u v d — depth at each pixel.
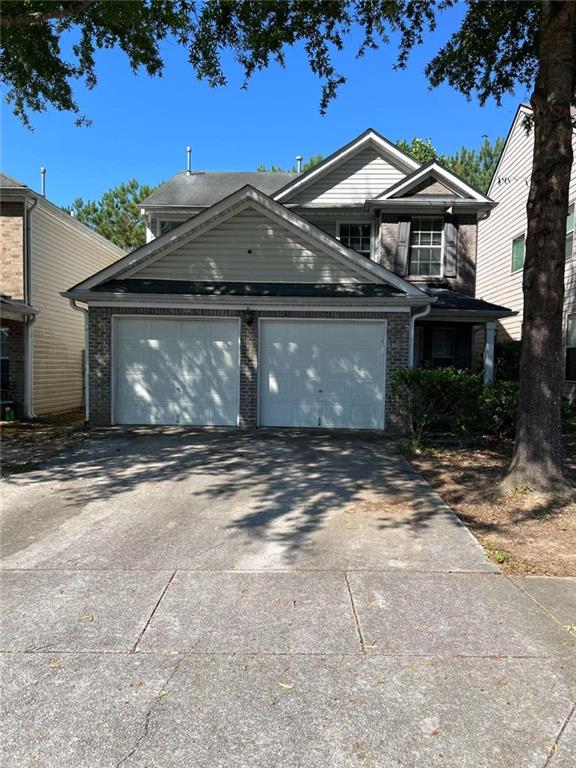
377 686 2.82
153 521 5.62
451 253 14.16
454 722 2.55
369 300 11.08
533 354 6.34
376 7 7.93
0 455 8.93
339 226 15.28
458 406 9.49
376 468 7.96
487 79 9.23
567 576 4.21
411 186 14.17
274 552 4.74
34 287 14.12
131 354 11.63
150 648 3.18
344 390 11.54
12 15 7.67
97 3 8.20
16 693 2.77
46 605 3.72
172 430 11.20
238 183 18.48
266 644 3.22
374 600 3.79
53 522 5.59
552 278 6.25
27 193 13.37
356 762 2.32
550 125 6.19
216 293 11.24
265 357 11.59
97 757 2.35
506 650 3.16
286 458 8.60
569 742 2.43
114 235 29.75
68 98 9.73
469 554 4.68
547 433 6.27
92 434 10.70
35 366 14.32
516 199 17.81
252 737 2.46
